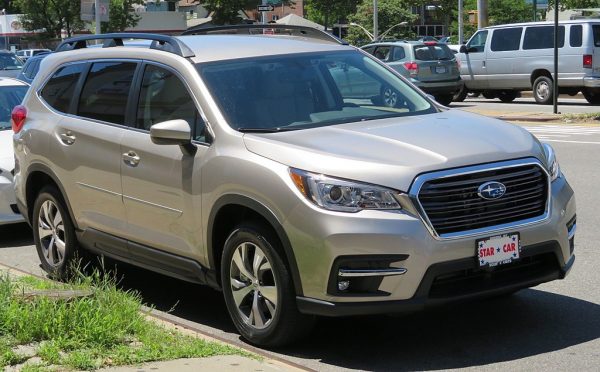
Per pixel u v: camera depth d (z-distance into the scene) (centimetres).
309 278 575
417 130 638
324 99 702
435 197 568
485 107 2669
